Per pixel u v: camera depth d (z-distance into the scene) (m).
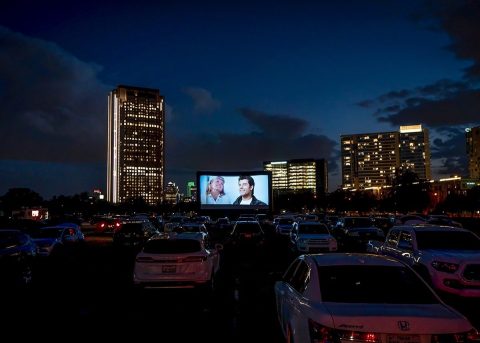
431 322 4.38
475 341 4.40
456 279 9.23
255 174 76.19
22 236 14.47
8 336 7.48
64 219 61.56
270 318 8.67
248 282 13.12
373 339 4.32
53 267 17.27
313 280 5.32
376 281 5.28
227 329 7.87
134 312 9.30
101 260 19.88
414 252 10.62
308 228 20.95
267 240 30.56
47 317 8.87
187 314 9.07
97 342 7.12
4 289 12.29
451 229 11.11
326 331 4.45
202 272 10.59
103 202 183.50
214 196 75.88
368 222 27.72
